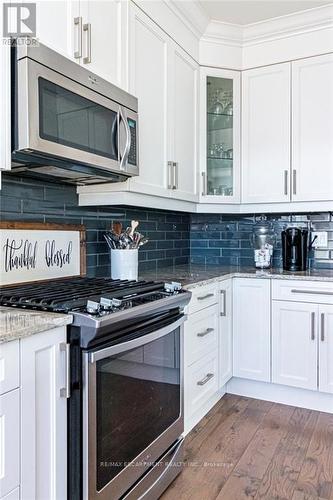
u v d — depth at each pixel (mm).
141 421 1506
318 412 2461
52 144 1326
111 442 1322
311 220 2980
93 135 1547
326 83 2604
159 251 2922
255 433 2176
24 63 1234
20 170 1579
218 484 1724
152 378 1586
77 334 1199
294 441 2090
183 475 1788
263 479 1758
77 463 1211
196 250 3383
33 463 1075
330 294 2375
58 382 1157
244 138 2871
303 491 1674
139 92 1968
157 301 1474
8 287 1580
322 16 2516
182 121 2469
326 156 2623
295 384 2504
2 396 977
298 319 2482
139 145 1977
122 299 1426
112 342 1301
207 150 2793
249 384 2707
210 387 2355
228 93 2865
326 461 1896
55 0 1408
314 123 2650
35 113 1255
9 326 1040
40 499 1106
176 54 2367
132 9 1890
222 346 2531
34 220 1760
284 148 2748
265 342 2592
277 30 2666
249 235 3217
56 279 1843
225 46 2775
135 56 1926
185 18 2385
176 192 2393
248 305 2635
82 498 1210
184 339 2008
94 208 2170
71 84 1425
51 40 1392
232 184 2893
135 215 2594
